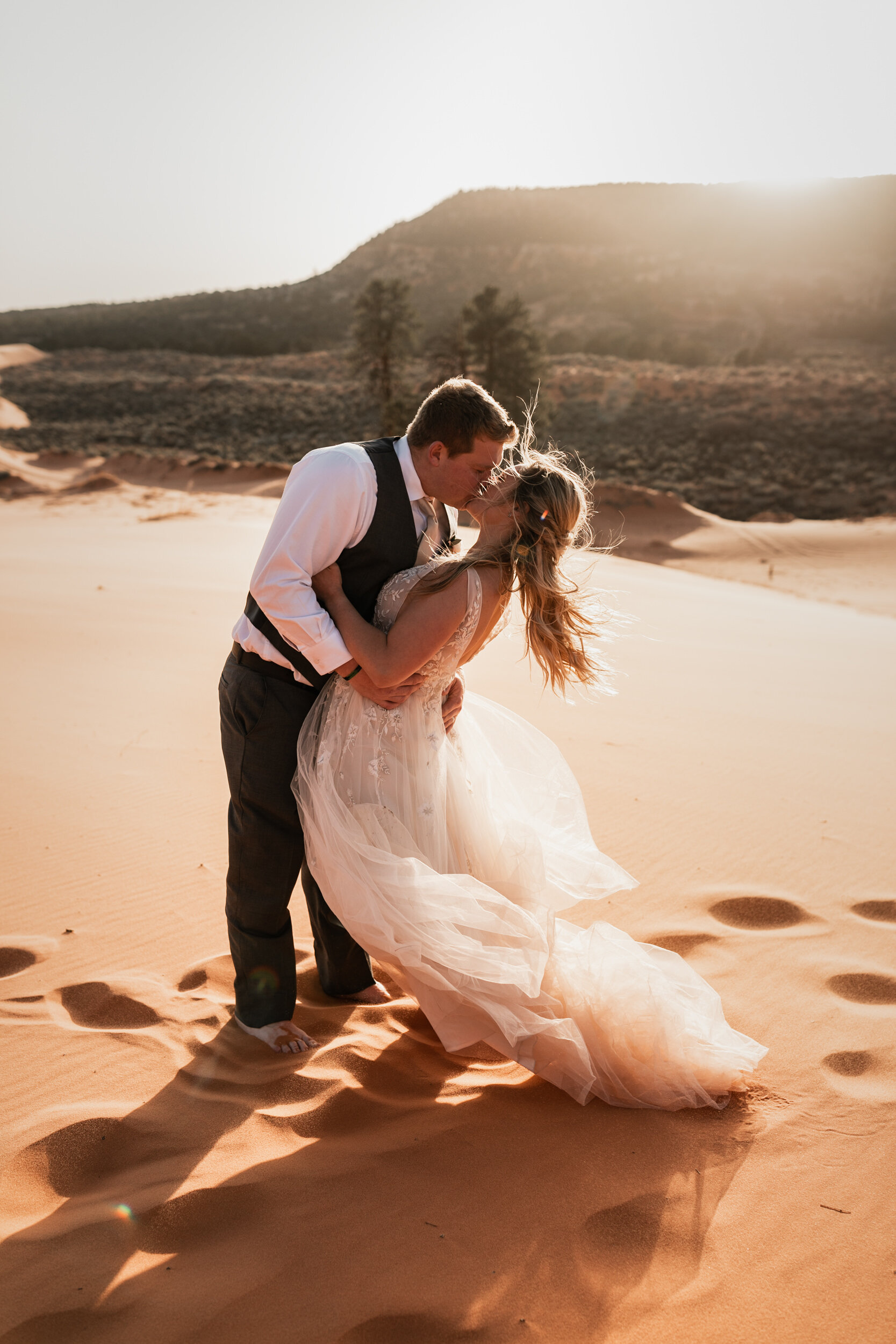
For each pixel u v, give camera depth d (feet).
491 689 25.05
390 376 217.77
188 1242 6.18
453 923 7.92
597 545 124.47
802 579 108.99
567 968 8.43
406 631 7.94
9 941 10.55
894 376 221.05
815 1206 6.49
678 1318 5.52
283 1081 8.07
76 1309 5.54
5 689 22.39
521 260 649.20
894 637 55.47
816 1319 5.51
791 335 474.49
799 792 16.62
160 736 19.04
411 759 8.61
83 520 96.78
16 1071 8.13
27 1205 6.57
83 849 13.25
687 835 14.25
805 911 11.50
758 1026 8.93
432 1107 7.79
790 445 179.52
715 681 29.40
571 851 9.41
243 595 43.16
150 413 227.61
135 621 33.42
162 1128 7.39
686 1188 6.70
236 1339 5.32
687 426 191.62
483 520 8.36
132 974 9.91
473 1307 5.57
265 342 431.84
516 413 189.98
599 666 8.73
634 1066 7.84
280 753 8.62
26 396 240.94
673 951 10.34
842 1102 7.71
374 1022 9.40
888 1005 9.29
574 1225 6.29
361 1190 6.65
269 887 8.82
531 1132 7.41
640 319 504.43
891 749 20.18
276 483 144.05
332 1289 5.71
